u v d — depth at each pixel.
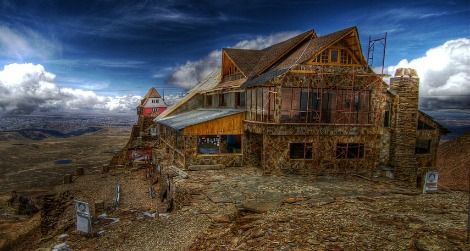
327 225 11.19
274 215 12.97
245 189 18.27
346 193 17.33
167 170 24.31
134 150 42.88
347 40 23.75
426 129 28.28
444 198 15.34
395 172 22.83
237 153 25.38
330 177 22.11
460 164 44.97
